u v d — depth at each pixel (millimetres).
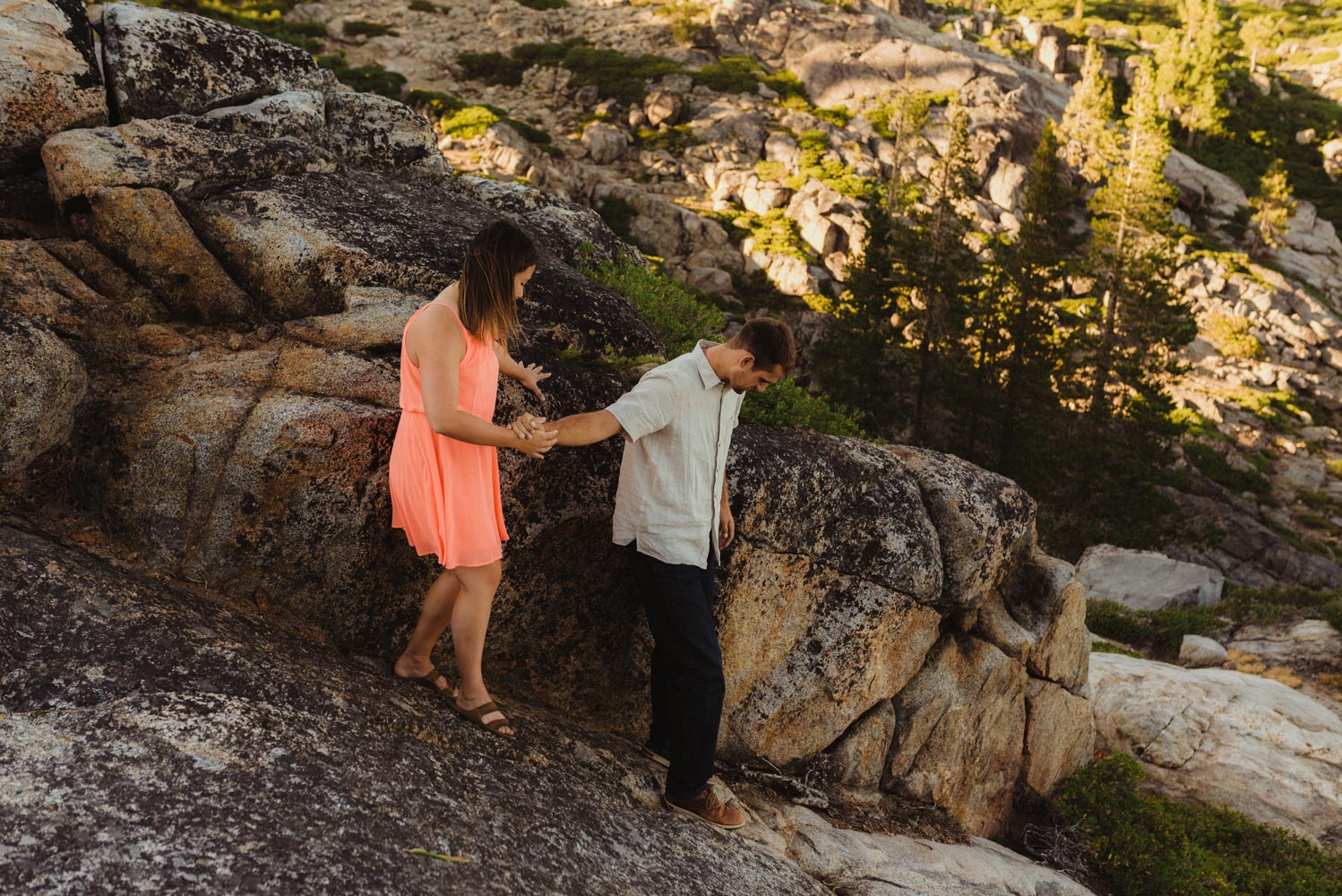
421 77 45938
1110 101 52094
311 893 2189
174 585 3488
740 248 38062
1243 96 76812
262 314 4375
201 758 2506
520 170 37812
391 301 4305
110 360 3910
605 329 4777
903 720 5332
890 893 4270
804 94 49188
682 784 3754
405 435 3260
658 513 3684
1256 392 42031
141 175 4453
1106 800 6621
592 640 4441
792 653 4863
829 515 4797
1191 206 57281
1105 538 29344
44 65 4801
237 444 3627
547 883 2705
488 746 3377
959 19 72875
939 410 33281
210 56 5691
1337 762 8078
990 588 5582
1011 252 32375
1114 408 32188
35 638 2795
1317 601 15008
